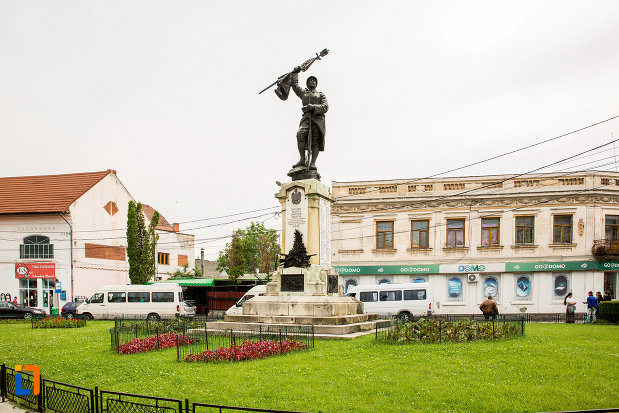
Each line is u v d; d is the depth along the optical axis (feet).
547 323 78.13
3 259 135.23
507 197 116.37
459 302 117.91
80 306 101.30
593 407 25.41
